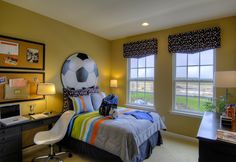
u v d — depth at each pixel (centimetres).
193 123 340
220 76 233
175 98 374
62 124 262
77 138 268
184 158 267
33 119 252
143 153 252
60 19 332
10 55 263
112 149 224
